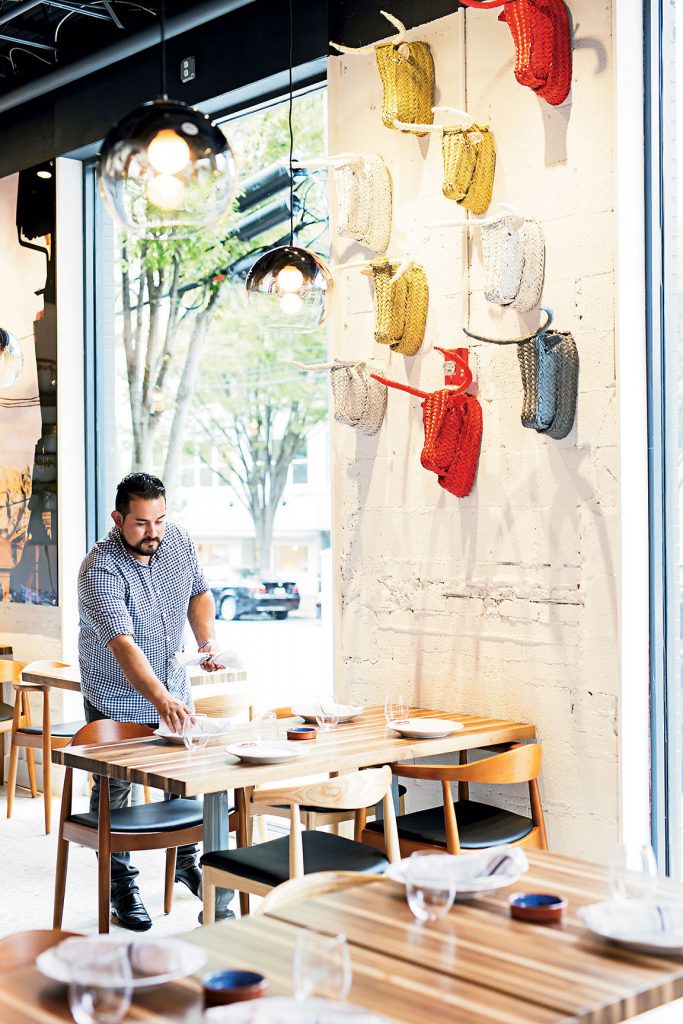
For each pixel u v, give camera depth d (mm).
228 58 5113
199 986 1810
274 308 3605
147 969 1849
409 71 4156
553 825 3846
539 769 3576
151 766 3262
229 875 3252
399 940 2002
